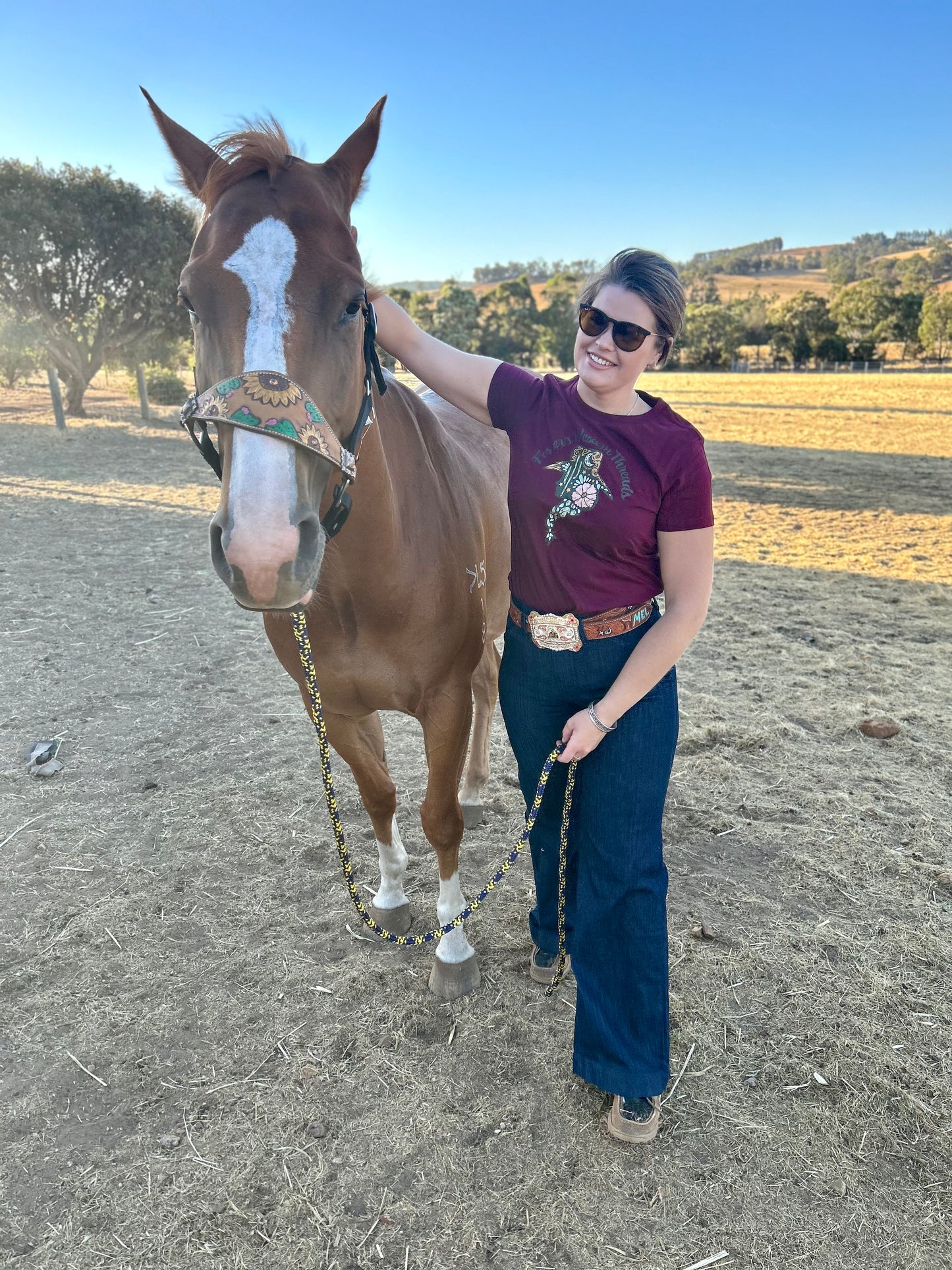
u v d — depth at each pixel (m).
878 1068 2.01
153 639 4.84
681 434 1.60
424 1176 1.74
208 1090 1.95
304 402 1.37
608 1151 1.80
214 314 1.40
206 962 2.37
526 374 1.82
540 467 1.69
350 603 1.88
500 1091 1.96
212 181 1.53
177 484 10.38
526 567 1.78
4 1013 2.17
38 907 2.58
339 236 1.50
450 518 2.08
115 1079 1.98
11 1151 1.79
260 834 2.99
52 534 7.45
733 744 3.66
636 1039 1.81
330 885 2.73
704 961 2.37
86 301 18.95
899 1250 1.59
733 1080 1.98
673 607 1.66
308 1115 1.88
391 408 1.98
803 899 2.65
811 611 5.59
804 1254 1.59
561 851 1.96
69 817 3.06
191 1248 1.59
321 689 2.07
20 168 18.31
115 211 18.84
